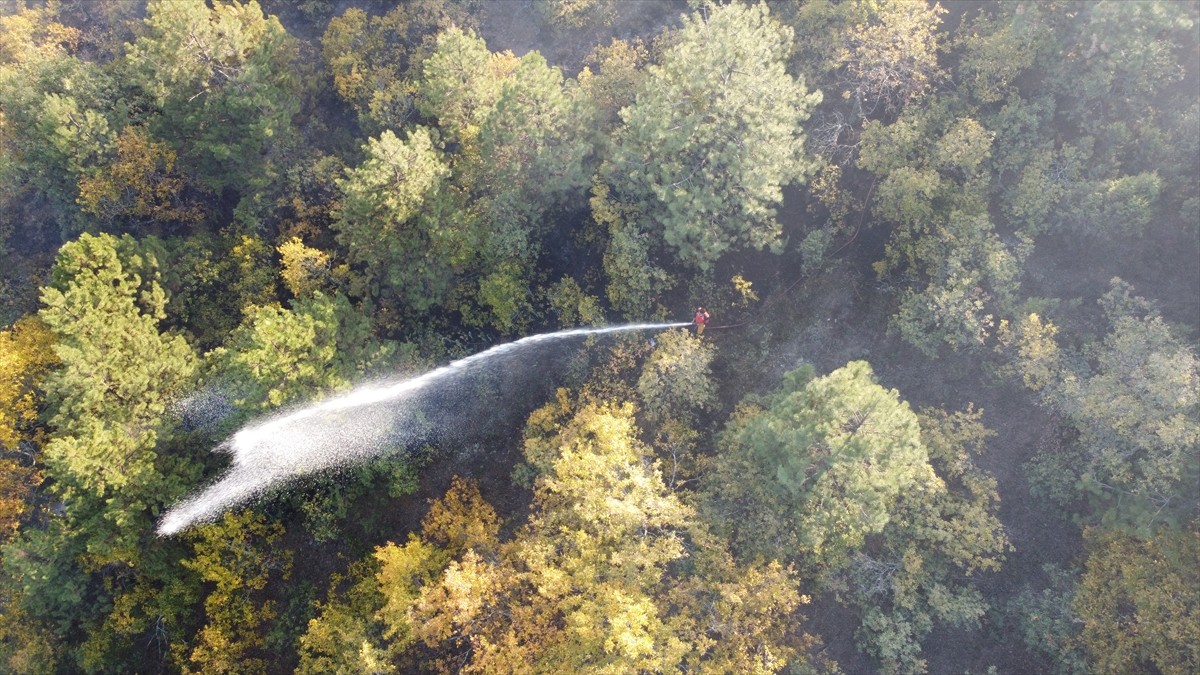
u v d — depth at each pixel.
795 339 40.12
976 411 36.88
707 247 36.44
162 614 37.94
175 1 38.72
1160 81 35.16
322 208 44.00
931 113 37.81
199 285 41.69
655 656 28.98
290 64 46.84
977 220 35.75
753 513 33.03
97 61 51.19
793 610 33.72
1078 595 31.98
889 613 33.53
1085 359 34.62
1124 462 32.03
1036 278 37.66
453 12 48.53
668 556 30.66
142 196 42.38
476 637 31.33
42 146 40.59
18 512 37.16
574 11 47.22
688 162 36.31
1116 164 36.06
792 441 28.91
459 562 35.12
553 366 41.03
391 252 38.56
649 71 37.09
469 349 42.00
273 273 42.66
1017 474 35.66
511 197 38.94
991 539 31.92
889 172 37.50
